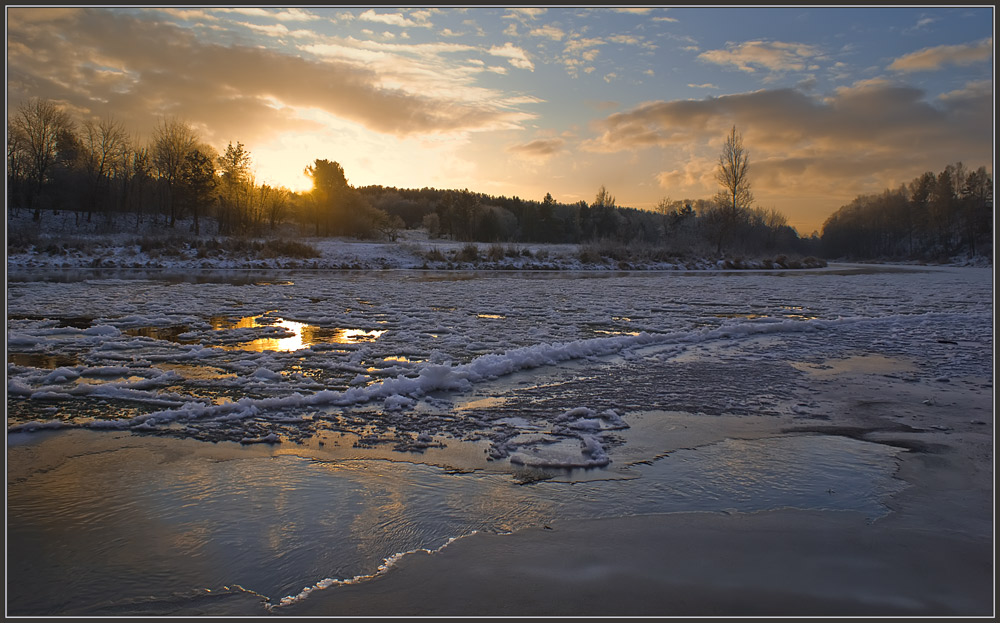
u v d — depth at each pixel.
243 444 4.95
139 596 2.81
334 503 3.84
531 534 3.45
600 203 88.94
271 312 14.08
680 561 3.14
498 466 4.54
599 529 3.52
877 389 7.10
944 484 4.23
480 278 29.86
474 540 3.37
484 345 9.99
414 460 4.64
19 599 2.77
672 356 9.15
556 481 4.26
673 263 50.00
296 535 3.41
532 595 2.81
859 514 3.74
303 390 6.83
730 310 16.34
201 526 3.51
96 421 5.44
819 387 7.18
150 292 18.53
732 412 6.07
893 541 3.38
